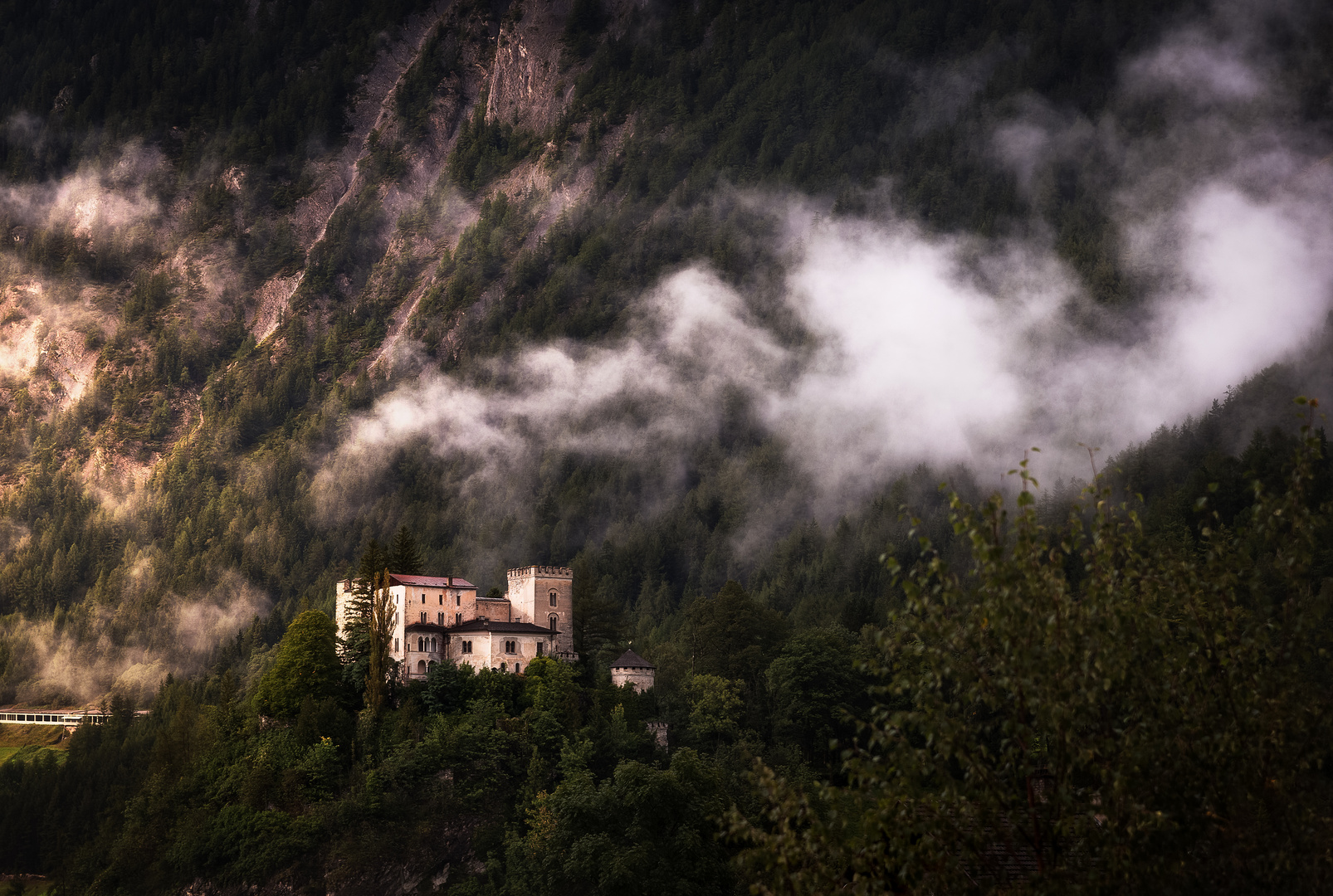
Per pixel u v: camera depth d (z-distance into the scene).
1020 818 43.56
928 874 42.78
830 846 44.25
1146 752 42.41
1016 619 42.84
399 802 156.25
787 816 44.78
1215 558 45.81
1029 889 42.53
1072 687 42.66
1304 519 43.62
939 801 43.66
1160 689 43.84
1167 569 45.56
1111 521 45.53
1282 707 42.50
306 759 161.00
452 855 153.38
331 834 155.00
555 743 162.62
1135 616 44.38
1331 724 43.16
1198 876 43.16
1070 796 42.81
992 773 43.44
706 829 120.56
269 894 152.12
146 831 169.38
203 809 167.00
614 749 162.75
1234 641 44.34
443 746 159.75
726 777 155.25
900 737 43.81
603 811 124.06
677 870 116.25
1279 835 41.94
